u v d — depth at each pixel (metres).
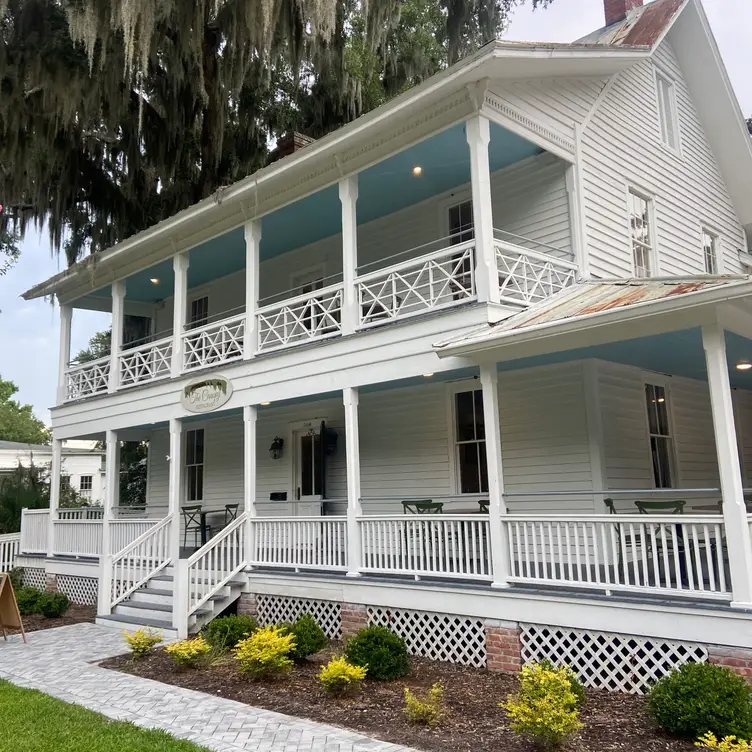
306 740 5.84
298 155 10.77
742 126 14.95
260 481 15.25
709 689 5.64
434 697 6.51
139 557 12.38
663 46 14.19
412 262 9.57
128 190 18.44
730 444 6.62
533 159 11.09
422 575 8.95
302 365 10.82
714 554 10.59
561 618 7.49
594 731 5.95
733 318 7.04
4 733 6.08
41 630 11.69
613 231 11.45
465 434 11.41
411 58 21.33
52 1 14.72
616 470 10.01
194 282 17.27
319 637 8.76
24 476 24.83
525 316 8.41
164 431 18.52
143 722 6.45
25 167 16.53
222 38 16.28
